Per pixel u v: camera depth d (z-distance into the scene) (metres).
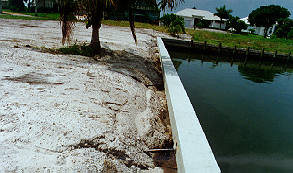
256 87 14.34
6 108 3.59
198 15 58.94
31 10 42.88
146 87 7.34
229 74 17.81
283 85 15.46
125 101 5.18
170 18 33.16
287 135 7.87
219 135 7.38
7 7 46.91
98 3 8.66
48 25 21.05
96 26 9.34
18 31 14.41
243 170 5.67
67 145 3.02
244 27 53.47
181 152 3.30
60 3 7.41
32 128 3.18
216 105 10.21
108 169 2.98
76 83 5.46
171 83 6.83
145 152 3.95
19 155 2.66
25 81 5.07
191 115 4.57
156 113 5.61
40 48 8.95
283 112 10.15
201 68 19.12
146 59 11.17
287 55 25.53
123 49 11.97
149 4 9.01
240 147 6.76
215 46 26.72
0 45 8.17
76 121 3.59
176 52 27.09
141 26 33.72
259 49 27.48
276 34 50.78
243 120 8.80
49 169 2.54
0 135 2.94
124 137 3.76
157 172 3.54
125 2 8.73
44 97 4.29
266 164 5.98
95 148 3.20
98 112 4.14
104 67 7.54
